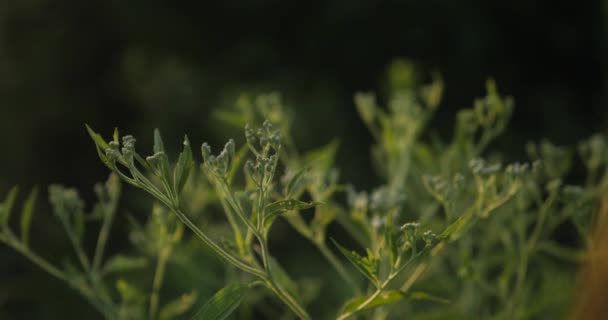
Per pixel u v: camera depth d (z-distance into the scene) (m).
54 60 5.09
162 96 4.81
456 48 4.91
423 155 1.50
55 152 4.89
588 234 1.32
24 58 5.03
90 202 4.77
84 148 4.93
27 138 4.82
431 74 4.88
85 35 5.19
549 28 5.14
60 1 5.12
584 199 1.34
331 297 1.90
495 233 1.48
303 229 1.33
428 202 1.52
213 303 1.14
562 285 1.43
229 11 5.10
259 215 1.14
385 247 1.22
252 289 1.52
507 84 5.07
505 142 3.46
